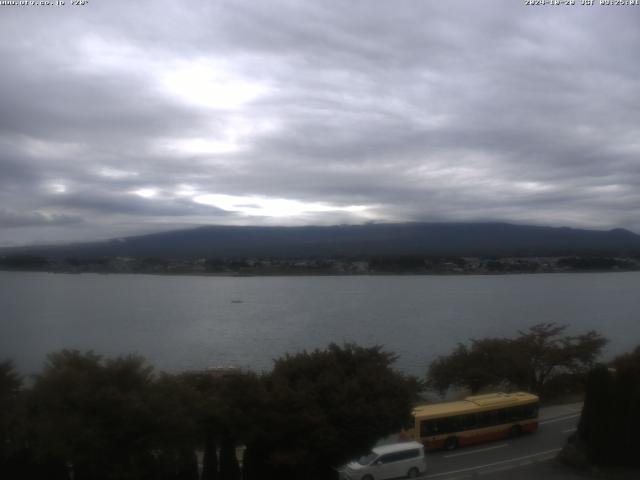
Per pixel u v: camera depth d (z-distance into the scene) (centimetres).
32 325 12112
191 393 2238
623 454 2958
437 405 3584
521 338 5059
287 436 2347
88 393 1991
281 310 15575
